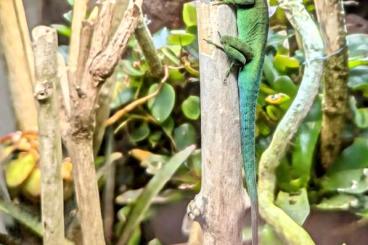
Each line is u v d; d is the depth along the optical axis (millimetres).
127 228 898
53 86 703
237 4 874
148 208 929
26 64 886
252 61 837
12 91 887
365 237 967
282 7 978
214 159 739
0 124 928
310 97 918
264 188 926
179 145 1020
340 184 970
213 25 733
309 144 974
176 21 1160
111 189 943
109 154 952
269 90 1012
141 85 1031
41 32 692
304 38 946
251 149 811
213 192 746
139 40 953
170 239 967
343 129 986
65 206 862
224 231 751
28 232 878
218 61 734
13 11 876
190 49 1037
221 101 734
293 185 964
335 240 966
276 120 1008
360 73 1027
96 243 784
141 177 1023
